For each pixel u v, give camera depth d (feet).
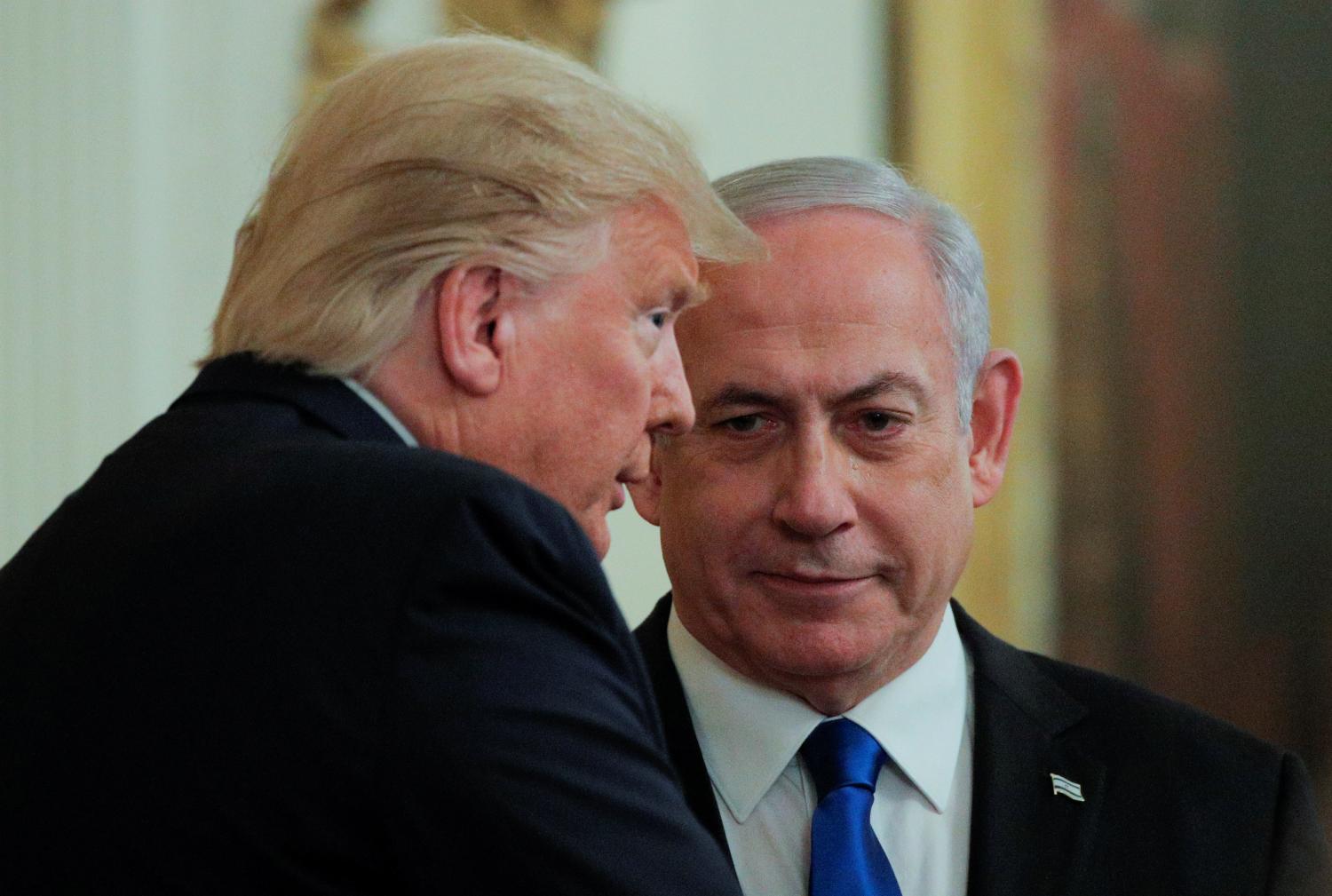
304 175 9.02
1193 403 38.06
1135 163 37.91
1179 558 37.91
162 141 32.12
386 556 7.87
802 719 11.49
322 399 8.75
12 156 30.48
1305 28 38.09
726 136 35.94
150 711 7.80
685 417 9.91
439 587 7.82
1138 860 11.20
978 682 12.07
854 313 10.97
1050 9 37.37
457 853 7.55
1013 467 36.96
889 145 36.68
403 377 8.88
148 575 8.10
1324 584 37.96
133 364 30.94
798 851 11.35
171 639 7.90
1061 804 11.41
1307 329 38.06
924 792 11.44
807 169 11.45
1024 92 37.17
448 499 8.00
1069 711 12.01
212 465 8.46
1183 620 37.86
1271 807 11.51
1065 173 37.47
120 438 30.63
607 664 8.44
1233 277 38.24
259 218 9.25
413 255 8.72
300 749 7.61
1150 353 37.88
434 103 8.90
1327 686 37.86
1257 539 38.14
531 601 8.08
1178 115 38.17
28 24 30.78
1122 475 37.65
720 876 8.02
